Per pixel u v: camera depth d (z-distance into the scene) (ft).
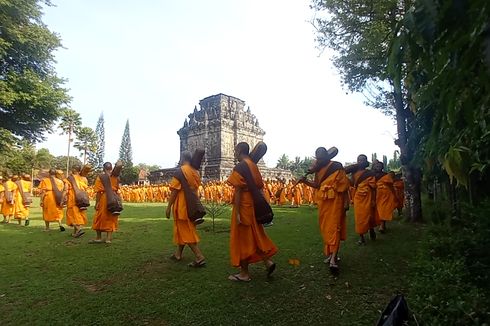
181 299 14.73
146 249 24.04
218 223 38.06
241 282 16.87
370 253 21.95
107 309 13.76
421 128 12.46
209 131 165.78
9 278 17.57
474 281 13.69
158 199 103.24
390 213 28.60
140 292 15.57
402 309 10.18
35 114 75.82
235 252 16.75
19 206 38.17
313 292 15.60
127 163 219.82
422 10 4.80
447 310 10.59
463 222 22.13
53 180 33.47
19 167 129.39
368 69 35.45
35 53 74.28
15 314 13.30
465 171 6.99
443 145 7.80
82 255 22.30
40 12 74.28
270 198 71.77
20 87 69.26
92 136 177.06
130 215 48.78
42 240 27.71
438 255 17.58
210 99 172.96
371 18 31.96
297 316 13.25
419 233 28.04
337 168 18.84
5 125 74.54
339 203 18.53
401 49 5.53
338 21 33.73
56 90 77.71
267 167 170.91
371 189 24.89
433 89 5.53
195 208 19.45
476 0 4.31
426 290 12.86
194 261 19.63
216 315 13.26
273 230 31.53
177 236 19.97
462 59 4.88
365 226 24.39
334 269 17.49
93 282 17.01
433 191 48.80
